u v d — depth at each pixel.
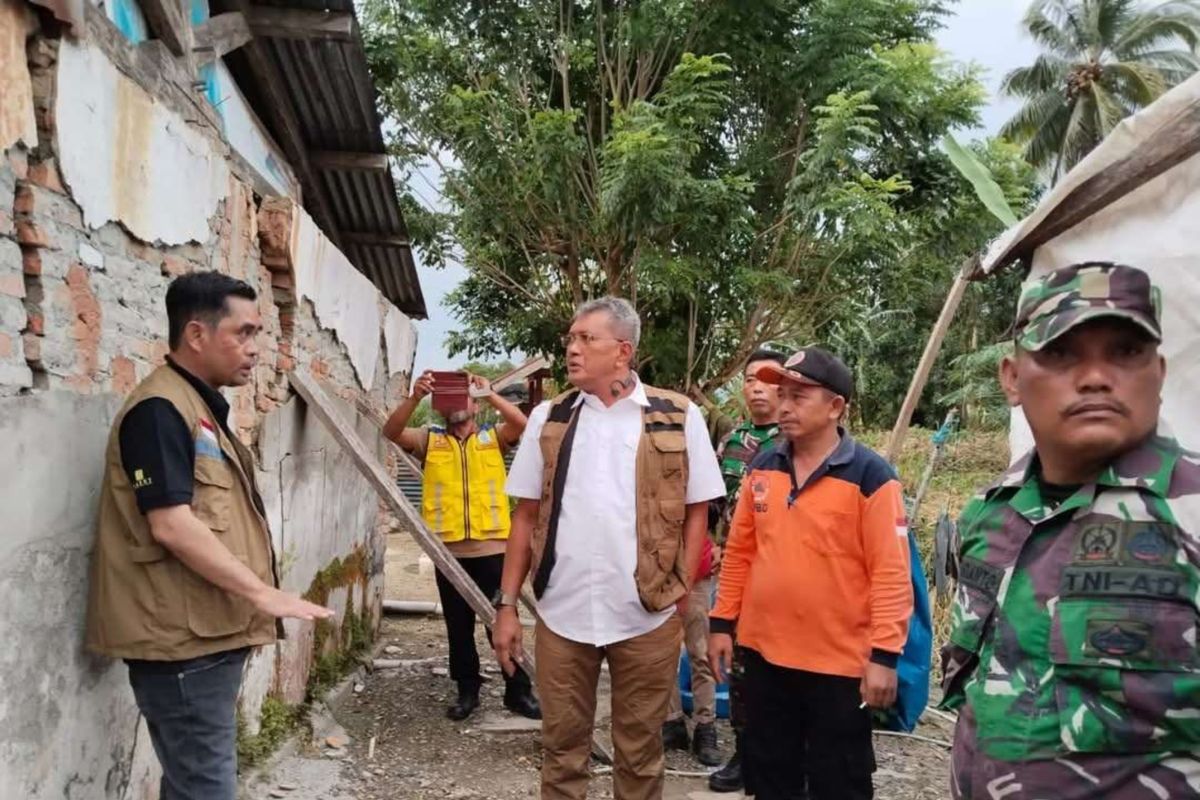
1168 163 3.19
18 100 2.22
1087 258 3.42
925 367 4.47
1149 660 1.40
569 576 3.10
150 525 2.38
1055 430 1.50
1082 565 1.48
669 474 3.12
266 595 2.40
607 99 11.55
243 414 4.00
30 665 2.29
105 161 2.67
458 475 5.28
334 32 5.30
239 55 5.62
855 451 2.95
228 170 3.86
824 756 2.91
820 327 11.38
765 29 10.87
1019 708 1.52
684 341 11.30
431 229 11.42
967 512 1.76
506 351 12.55
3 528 2.17
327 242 5.16
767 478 3.08
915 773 4.65
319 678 5.27
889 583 2.78
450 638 5.29
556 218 10.66
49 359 2.39
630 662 3.12
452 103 10.25
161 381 2.50
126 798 2.89
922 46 11.15
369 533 6.71
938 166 11.08
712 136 11.14
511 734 4.97
